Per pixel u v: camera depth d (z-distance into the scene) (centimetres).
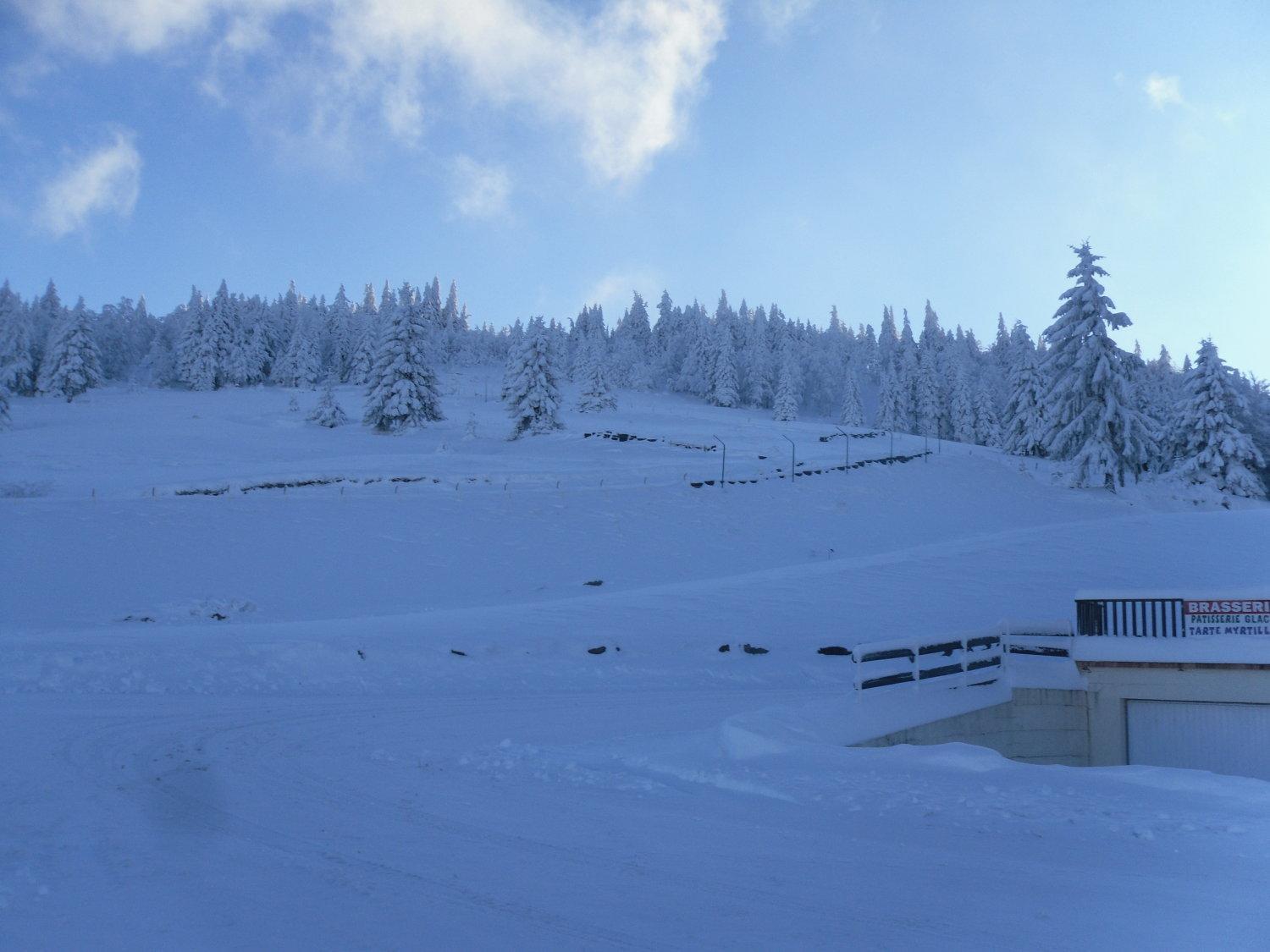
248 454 6088
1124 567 3703
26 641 2052
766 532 4653
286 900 613
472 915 584
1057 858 690
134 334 14912
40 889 623
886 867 681
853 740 1336
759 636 2705
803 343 16100
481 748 1248
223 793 940
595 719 1593
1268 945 507
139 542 3359
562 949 526
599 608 2930
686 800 921
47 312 13525
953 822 802
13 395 10106
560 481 5091
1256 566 3744
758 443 7194
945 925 555
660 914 586
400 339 7700
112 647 1938
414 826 816
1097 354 5947
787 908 593
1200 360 6481
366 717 1534
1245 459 6334
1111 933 534
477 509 4397
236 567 3269
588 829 804
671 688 2069
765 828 803
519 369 7431
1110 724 1602
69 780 979
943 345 16875
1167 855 690
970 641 1761
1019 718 1667
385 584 3325
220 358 11644
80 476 4875
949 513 5484
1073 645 1636
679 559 4088
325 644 2056
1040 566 3688
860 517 5131
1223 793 885
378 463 5472
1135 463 6047
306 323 13862
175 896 616
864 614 2977
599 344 9975
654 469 5647
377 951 522
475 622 2642
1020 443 7912
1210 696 1520
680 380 14512
